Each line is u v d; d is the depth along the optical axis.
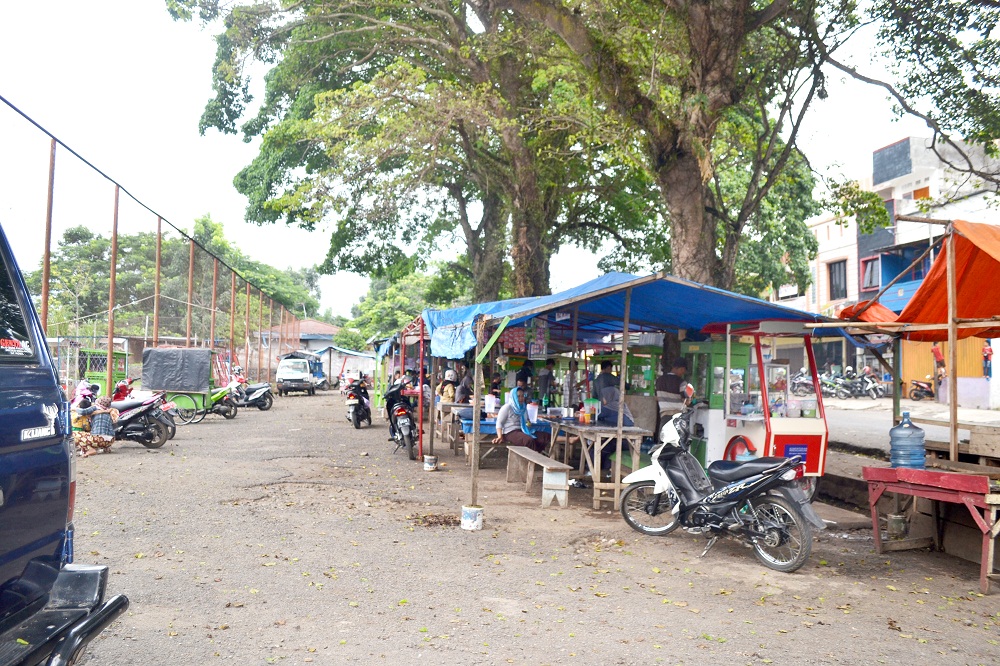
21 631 2.69
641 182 24.39
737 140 16.53
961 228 7.61
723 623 5.19
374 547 6.93
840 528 8.53
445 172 26.48
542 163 21.48
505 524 8.09
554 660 4.44
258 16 20.81
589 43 12.65
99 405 12.49
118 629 4.65
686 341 12.09
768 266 26.95
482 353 8.07
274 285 59.38
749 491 6.86
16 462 2.71
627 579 6.23
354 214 21.83
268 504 8.72
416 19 23.59
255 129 28.67
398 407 13.32
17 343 2.99
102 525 7.34
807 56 15.16
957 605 5.80
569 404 11.39
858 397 31.00
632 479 7.87
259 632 4.72
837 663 4.53
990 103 13.94
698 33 12.47
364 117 19.89
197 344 25.50
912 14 13.66
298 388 36.12
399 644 4.61
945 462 8.12
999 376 23.28
